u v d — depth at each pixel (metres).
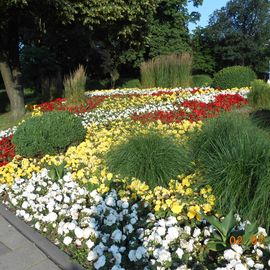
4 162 5.33
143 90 12.28
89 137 6.23
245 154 3.36
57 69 16.27
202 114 7.05
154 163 3.99
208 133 4.20
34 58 15.77
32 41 16.28
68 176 4.18
